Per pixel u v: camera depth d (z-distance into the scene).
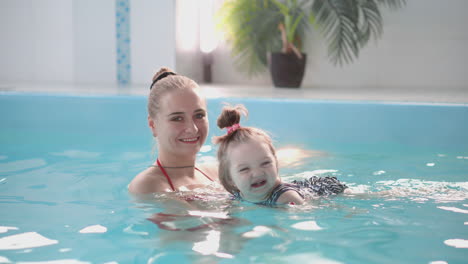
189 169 2.33
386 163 2.89
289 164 2.87
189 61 7.25
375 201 2.02
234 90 5.91
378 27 6.71
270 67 6.59
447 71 6.67
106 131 4.27
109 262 1.42
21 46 7.28
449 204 1.98
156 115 2.19
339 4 6.12
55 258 1.46
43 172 2.68
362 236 1.60
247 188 1.92
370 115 3.80
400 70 6.82
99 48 7.02
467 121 3.57
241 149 1.92
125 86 6.16
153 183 2.18
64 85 6.26
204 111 2.20
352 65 6.92
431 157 3.06
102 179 2.53
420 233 1.63
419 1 6.63
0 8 7.27
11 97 4.47
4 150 3.33
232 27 6.68
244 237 1.60
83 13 7.00
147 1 6.76
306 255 1.44
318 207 1.93
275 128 4.02
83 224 1.78
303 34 6.91
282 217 1.81
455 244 1.53
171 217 1.83
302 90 6.02
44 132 4.19
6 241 1.60
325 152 3.26
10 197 2.16
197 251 1.49
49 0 7.10
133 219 1.82
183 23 7.02
